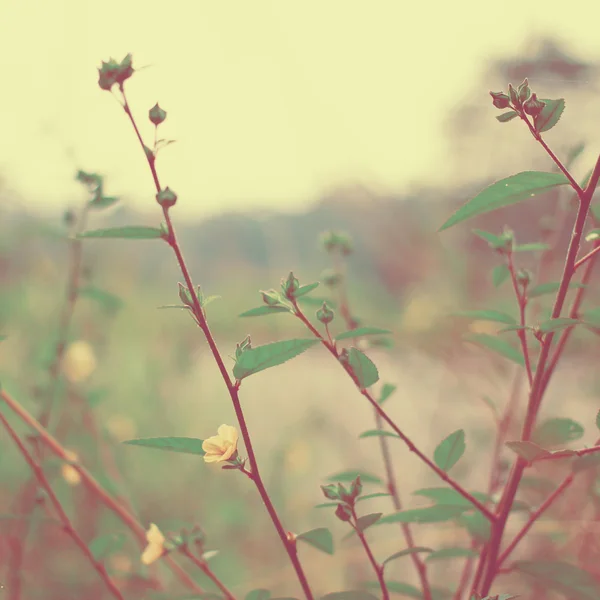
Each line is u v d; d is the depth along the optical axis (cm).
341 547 135
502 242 79
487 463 142
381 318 302
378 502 152
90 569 109
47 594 104
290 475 169
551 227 95
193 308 72
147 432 175
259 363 72
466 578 87
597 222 83
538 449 72
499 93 71
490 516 76
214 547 135
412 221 287
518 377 94
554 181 72
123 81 72
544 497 89
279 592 121
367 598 75
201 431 192
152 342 223
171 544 79
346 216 305
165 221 73
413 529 132
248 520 147
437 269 230
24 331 166
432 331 166
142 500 146
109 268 215
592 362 152
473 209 72
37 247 182
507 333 86
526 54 167
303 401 235
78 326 175
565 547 99
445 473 77
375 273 330
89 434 125
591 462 77
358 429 203
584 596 76
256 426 208
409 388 220
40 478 85
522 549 107
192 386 240
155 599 79
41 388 104
